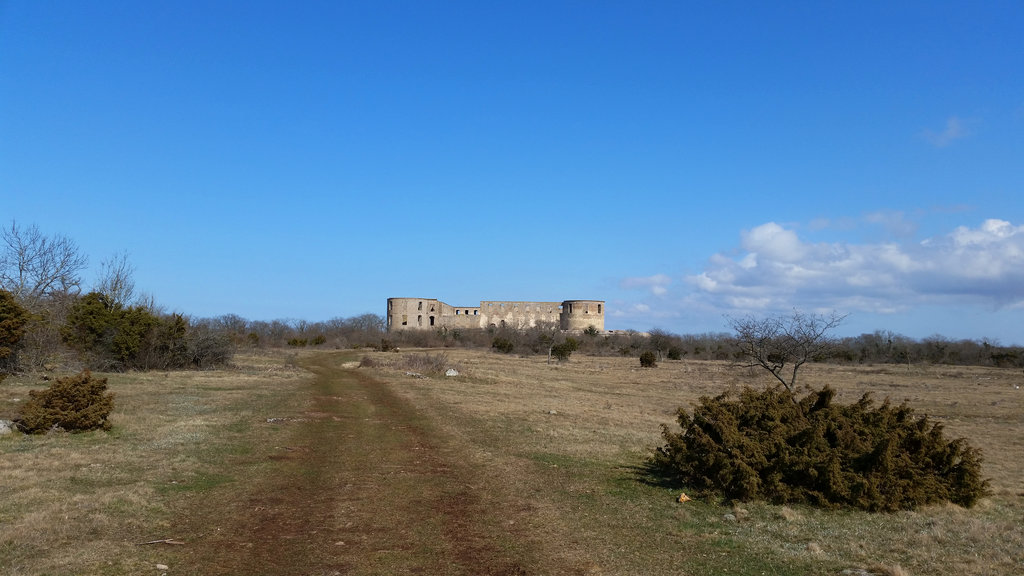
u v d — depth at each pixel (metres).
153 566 6.75
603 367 57.50
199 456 12.89
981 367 69.56
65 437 14.00
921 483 10.16
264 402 23.47
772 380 43.09
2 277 35.62
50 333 31.34
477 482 11.52
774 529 8.73
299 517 9.00
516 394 30.12
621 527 8.76
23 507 8.59
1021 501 11.43
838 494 9.85
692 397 33.03
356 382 34.56
